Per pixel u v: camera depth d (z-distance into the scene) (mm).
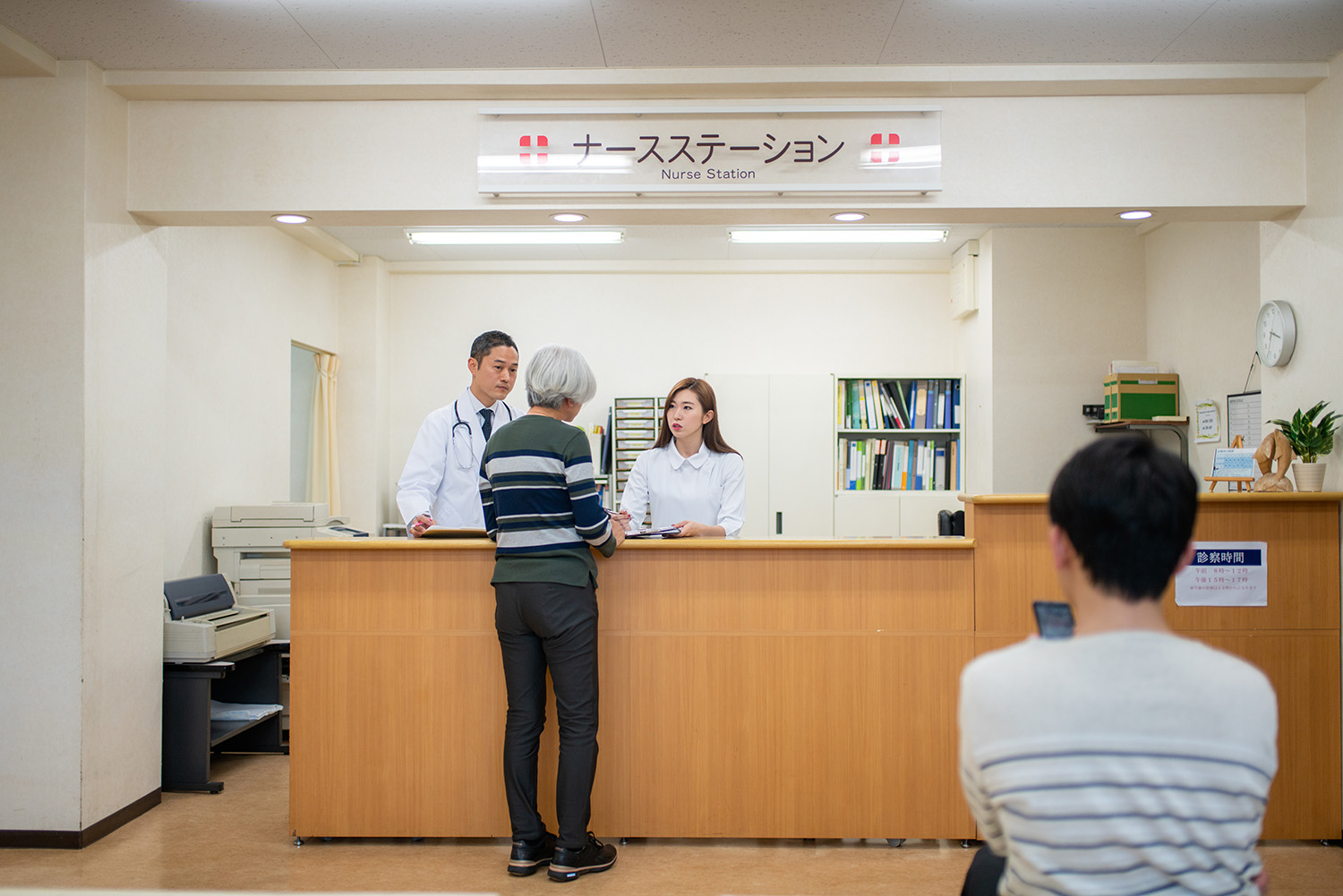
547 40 3082
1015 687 1014
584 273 7047
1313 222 3332
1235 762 967
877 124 3383
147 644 3529
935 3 2822
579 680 2764
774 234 5980
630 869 2863
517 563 2748
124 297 3410
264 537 4773
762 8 2855
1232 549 3066
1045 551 3053
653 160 3393
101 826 3225
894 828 3023
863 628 3045
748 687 3047
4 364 3197
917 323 7000
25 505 3180
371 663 3078
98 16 2895
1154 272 5934
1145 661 994
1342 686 3059
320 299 6441
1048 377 6066
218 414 5027
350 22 2947
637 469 3719
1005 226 6035
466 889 2719
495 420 3932
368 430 6758
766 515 6605
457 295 7055
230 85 3309
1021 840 999
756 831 3033
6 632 3172
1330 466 3260
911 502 6613
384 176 3426
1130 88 3328
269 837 3188
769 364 7000
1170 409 5559
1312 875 2814
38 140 3201
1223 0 2801
